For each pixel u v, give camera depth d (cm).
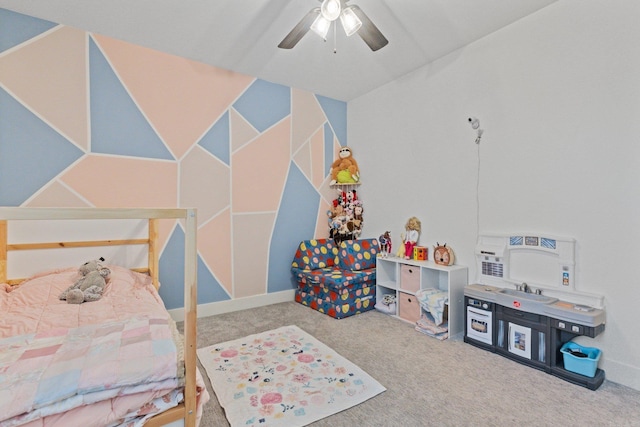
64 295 193
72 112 247
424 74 312
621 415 159
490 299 232
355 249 350
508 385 187
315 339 252
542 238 227
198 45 273
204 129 306
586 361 186
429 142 309
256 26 246
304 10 226
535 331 209
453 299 262
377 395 176
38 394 92
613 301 195
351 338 255
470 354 228
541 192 229
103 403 100
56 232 242
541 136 228
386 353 229
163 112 285
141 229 274
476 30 252
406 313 301
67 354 112
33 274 234
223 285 320
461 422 154
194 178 301
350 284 309
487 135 262
